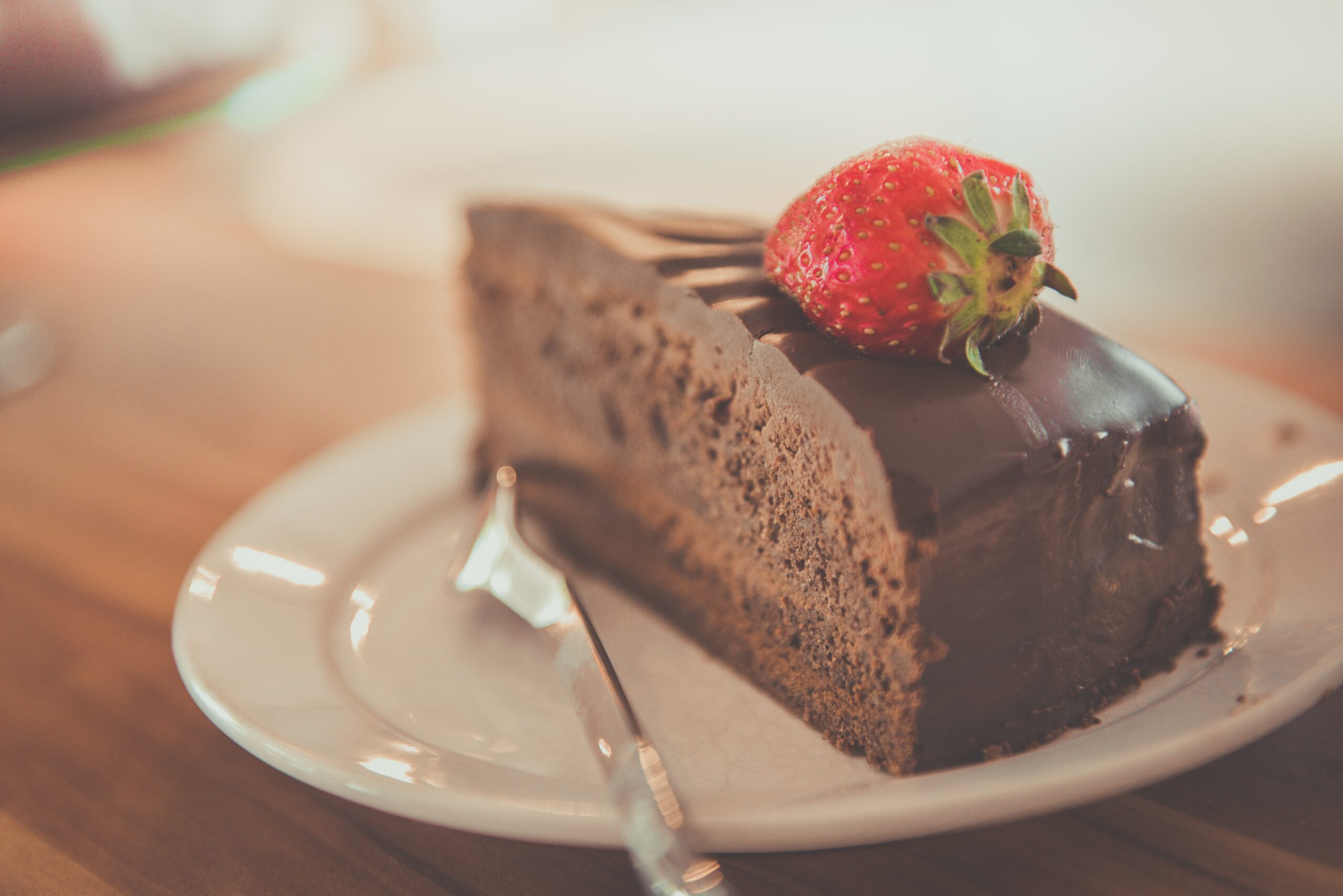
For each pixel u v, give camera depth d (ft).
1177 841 0.67
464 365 1.12
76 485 1.00
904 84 2.38
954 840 0.68
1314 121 2.03
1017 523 0.73
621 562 0.93
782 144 2.14
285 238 1.58
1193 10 2.40
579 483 0.98
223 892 0.69
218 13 1.40
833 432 0.75
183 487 0.99
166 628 0.84
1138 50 2.31
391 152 2.18
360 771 0.69
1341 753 0.70
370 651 0.82
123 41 1.27
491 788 0.68
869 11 2.93
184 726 0.77
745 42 2.88
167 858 0.70
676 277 0.86
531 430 1.01
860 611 0.75
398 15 2.89
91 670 0.82
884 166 0.72
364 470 0.95
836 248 0.72
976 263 0.70
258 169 2.00
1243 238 1.76
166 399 1.11
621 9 3.32
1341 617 0.74
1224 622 0.77
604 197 1.92
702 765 0.75
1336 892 0.64
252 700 0.74
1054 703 0.76
